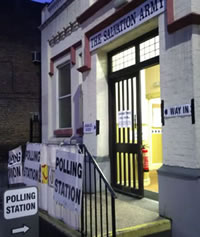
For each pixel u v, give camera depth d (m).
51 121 9.26
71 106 7.93
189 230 3.88
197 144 3.91
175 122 4.22
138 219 4.24
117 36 5.49
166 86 4.40
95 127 6.16
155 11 4.62
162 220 4.16
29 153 5.61
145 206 4.90
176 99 4.21
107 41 5.80
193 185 3.84
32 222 3.19
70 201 3.85
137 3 4.97
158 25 4.72
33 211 3.20
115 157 6.12
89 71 6.46
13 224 3.08
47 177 4.85
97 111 6.15
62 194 4.09
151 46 5.20
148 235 3.96
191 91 3.97
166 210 4.26
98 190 5.93
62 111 8.77
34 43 11.45
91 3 6.43
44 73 9.68
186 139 4.04
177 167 4.15
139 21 4.96
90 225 3.70
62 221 4.33
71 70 7.94
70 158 3.93
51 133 9.24
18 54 11.13
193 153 3.93
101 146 6.14
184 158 4.05
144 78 7.80
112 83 6.30
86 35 6.48
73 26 7.86
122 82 6.01
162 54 4.49
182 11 4.13
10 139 10.80
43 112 9.70
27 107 11.16
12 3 11.13
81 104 7.37
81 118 7.33
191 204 3.87
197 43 4.00
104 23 5.83
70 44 8.06
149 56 5.25
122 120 5.98
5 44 10.95
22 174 6.24
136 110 5.58
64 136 8.40
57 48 8.88
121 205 4.98
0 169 10.48
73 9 7.86
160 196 4.37
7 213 3.06
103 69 6.29
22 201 3.15
